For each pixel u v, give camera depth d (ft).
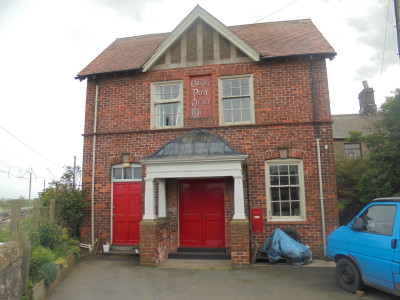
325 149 32.09
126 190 35.04
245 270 26.35
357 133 47.09
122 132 35.50
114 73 36.60
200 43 35.86
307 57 33.58
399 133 30.89
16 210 19.47
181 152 29.63
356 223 19.40
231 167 28.17
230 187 32.68
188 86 35.35
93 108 36.96
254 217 31.76
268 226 31.63
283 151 32.37
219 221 32.86
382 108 32.48
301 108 33.09
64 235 30.17
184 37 36.29
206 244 32.65
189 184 33.88
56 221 31.81
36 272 20.98
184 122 34.73
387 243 17.53
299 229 31.24
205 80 35.29
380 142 32.19
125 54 41.09
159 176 29.22
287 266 27.68
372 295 19.71
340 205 44.04
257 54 33.55
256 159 32.78
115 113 36.35
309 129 32.58
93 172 35.53
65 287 22.97
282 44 36.52
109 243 34.04
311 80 33.42
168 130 34.68
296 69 33.78
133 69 35.65
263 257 29.55
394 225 17.48
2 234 24.06
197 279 24.32
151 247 28.19
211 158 28.02
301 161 32.32
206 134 31.68
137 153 34.96
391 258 17.10
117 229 34.58
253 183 32.50
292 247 28.25
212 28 35.83
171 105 35.96
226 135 33.58
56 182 34.81
